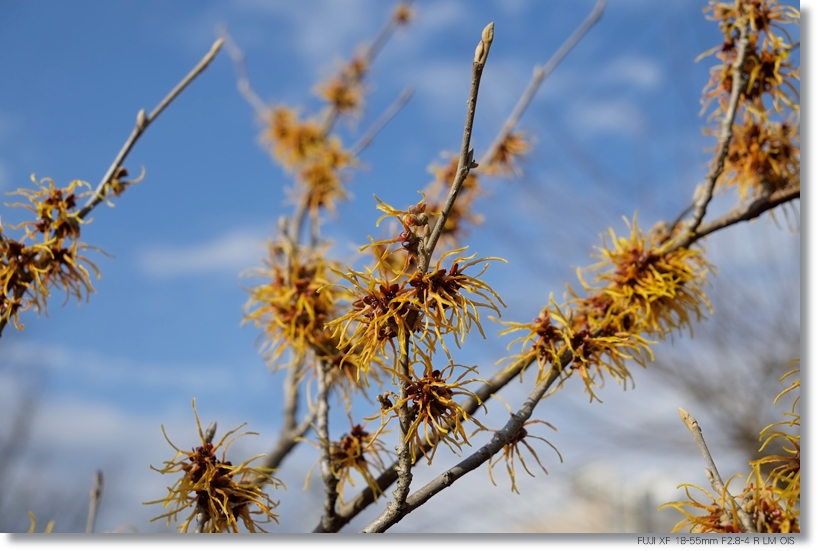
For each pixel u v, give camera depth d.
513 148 0.68
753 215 0.49
